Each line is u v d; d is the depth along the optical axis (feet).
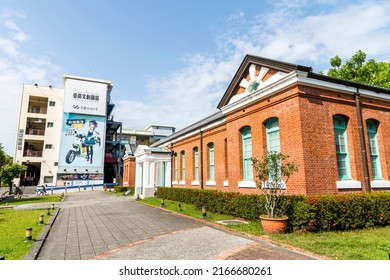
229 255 18.33
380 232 25.04
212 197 39.19
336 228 25.76
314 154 29.19
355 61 69.00
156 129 198.80
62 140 124.77
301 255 18.13
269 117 34.12
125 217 37.78
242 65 39.96
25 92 131.44
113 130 158.92
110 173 155.02
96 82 136.15
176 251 19.63
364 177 32.50
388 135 36.99
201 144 58.23
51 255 20.08
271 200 27.14
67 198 79.25
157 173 81.82
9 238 25.46
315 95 30.91
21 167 96.58
